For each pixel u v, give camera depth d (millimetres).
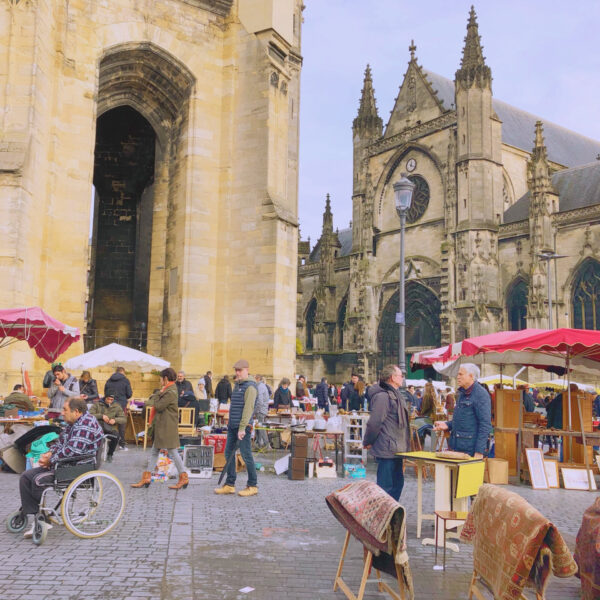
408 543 8367
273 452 18109
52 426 9469
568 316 48719
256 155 25922
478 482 7992
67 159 22172
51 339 16344
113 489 11031
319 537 8234
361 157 66875
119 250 31391
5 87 19250
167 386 11500
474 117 54344
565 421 16047
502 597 5023
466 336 51938
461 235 53562
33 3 19656
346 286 71125
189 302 25359
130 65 25750
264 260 25109
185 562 6875
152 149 31688
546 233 49688
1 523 8500
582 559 5734
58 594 5742
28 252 19453
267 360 24531
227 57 26844
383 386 8938
